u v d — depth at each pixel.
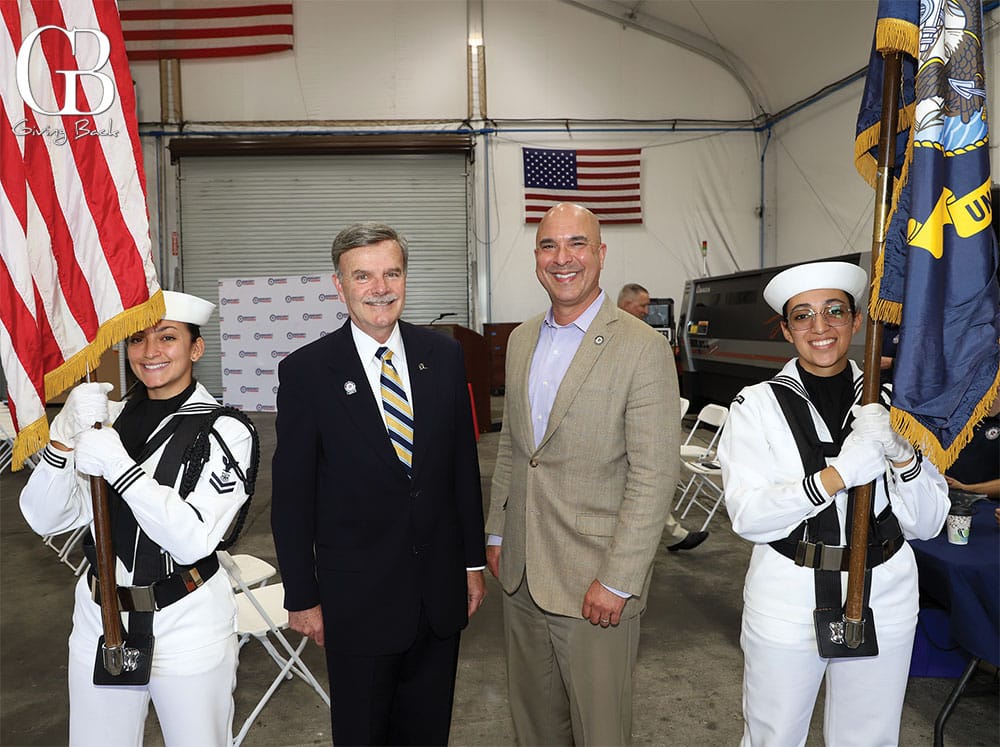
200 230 11.68
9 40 1.86
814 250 11.20
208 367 11.79
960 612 2.46
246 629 2.80
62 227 1.86
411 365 1.99
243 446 1.84
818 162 10.95
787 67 11.28
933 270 1.71
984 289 1.71
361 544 1.92
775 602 1.83
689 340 10.34
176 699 1.73
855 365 1.97
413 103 11.91
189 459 1.76
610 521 2.03
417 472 1.94
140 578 1.72
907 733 2.75
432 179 11.89
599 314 2.05
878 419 1.73
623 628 2.01
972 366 1.69
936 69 1.73
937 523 1.83
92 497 1.67
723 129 12.36
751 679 1.88
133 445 1.79
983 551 2.61
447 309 12.05
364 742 1.92
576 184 12.09
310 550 1.93
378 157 11.79
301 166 11.72
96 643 1.74
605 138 12.26
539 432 2.12
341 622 1.91
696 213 12.41
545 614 2.14
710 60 12.27
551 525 2.06
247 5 11.52
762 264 12.49
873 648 1.75
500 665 3.46
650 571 2.03
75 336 1.85
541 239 2.04
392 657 1.95
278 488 1.92
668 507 1.95
